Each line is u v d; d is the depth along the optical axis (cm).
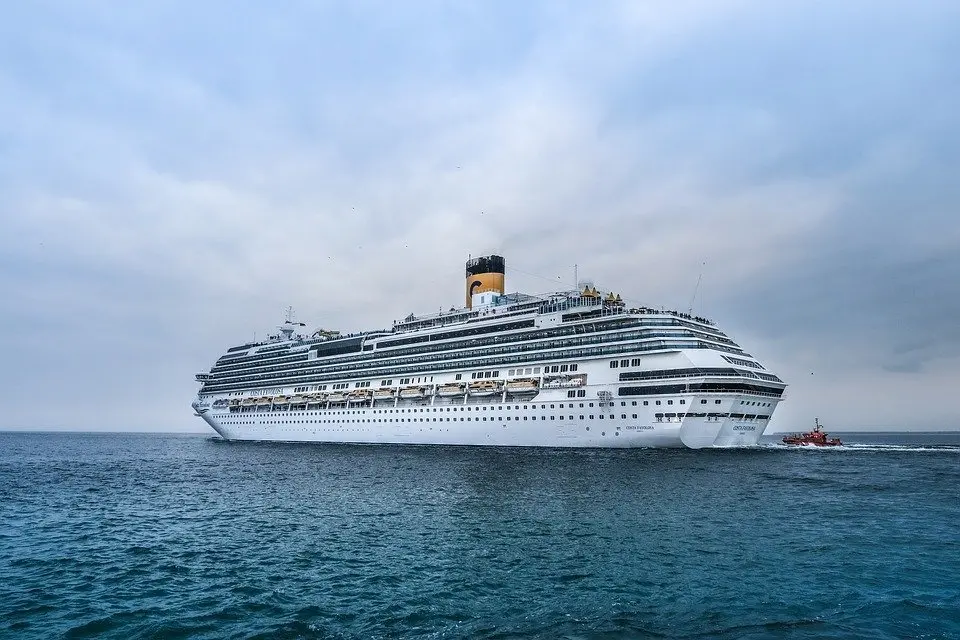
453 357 9838
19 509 4503
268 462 8606
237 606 2252
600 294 9325
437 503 4472
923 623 1997
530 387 8500
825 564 2694
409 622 2064
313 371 12131
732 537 3225
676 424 7388
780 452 8344
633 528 3472
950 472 6419
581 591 2353
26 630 2042
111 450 13938
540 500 4484
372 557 2909
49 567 2817
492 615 2116
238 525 3775
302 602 2284
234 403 13750
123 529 3694
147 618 2142
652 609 2148
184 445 17412
